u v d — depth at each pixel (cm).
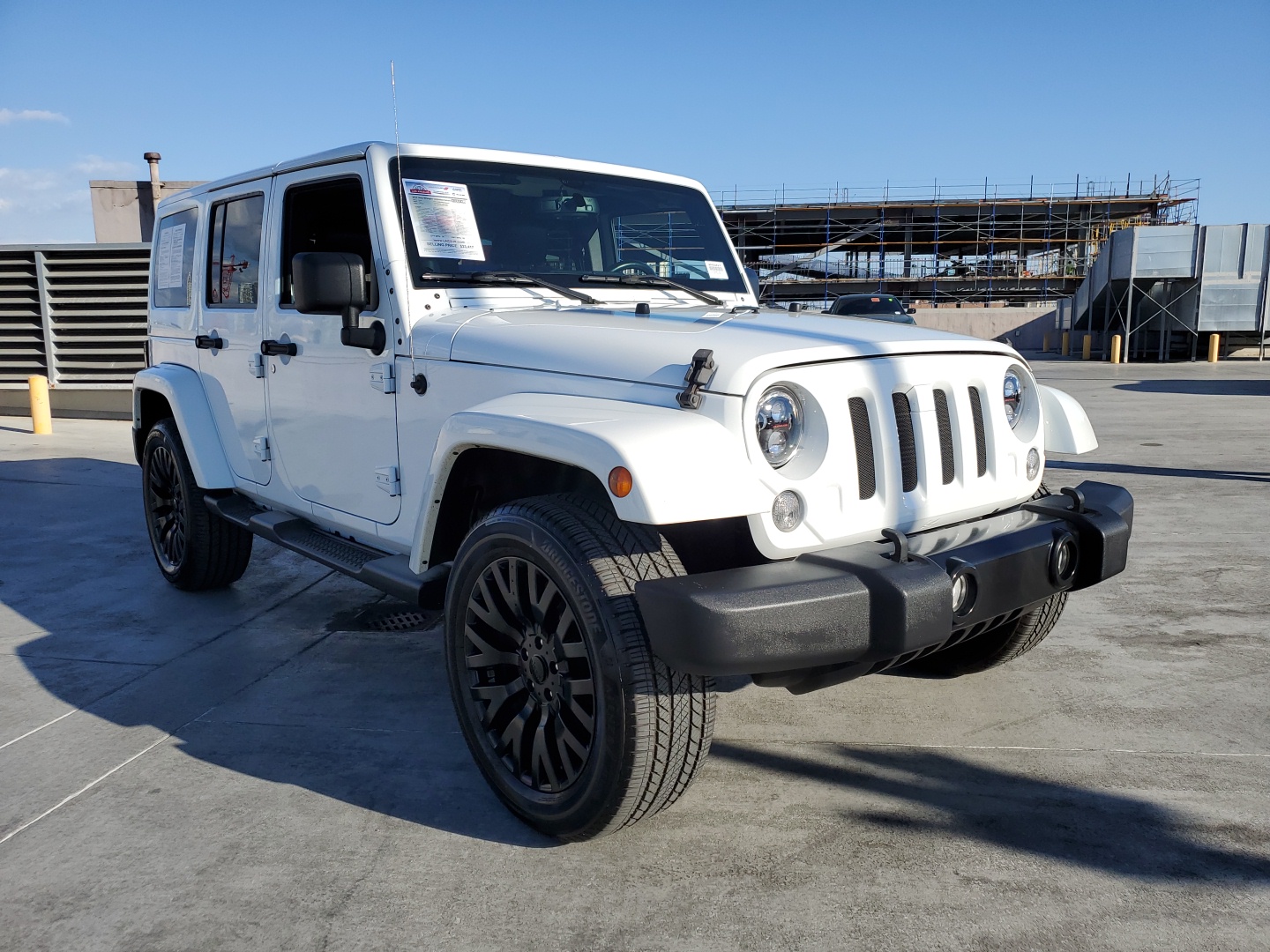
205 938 208
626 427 217
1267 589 455
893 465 244
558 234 342
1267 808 257
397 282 300
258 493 402
